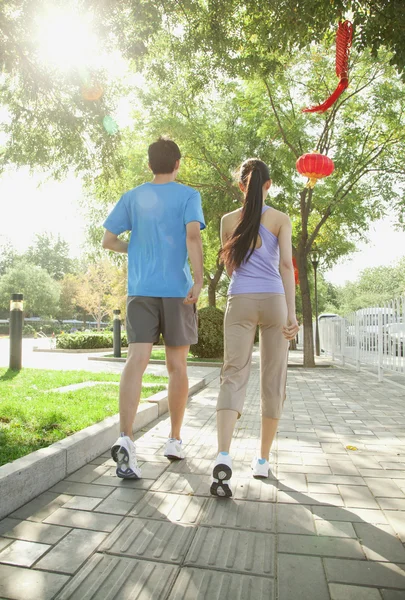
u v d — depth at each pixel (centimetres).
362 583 186
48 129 857
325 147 1344
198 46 792
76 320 7631
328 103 476
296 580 188
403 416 539
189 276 333
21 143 868
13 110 805
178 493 279
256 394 731
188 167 1524
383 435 437
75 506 258
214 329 1421
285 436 431
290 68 1266
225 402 285
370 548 215
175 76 938
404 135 1320
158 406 512
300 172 750
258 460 312
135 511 252
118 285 4081
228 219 320
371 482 303
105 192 1342
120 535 224
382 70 1274
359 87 1320
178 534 226
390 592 180
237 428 463
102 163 881
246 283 298
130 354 315
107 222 335
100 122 818
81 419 405
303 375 1067
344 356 1366
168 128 1337
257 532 230
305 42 637
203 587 182
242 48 871
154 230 321
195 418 505
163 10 716
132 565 198
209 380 891
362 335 1139
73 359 1395
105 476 308
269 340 301
